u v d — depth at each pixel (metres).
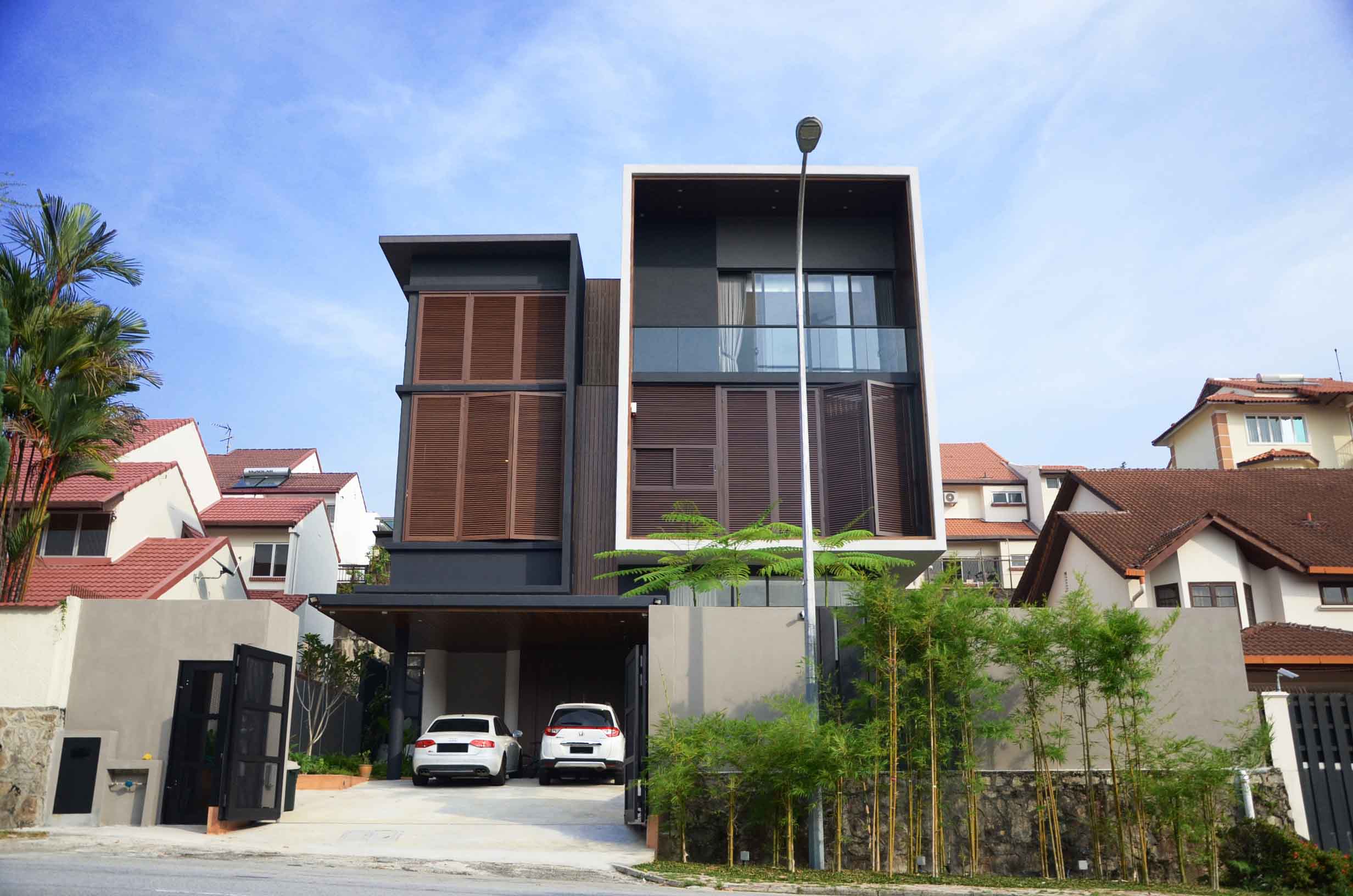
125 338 17.58
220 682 14.23
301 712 21.86
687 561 18.78
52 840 12.07
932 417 21.75
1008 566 44.75
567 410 22.45
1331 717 13.04
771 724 12.11
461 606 19.72
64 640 14.09
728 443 22.27
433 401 22.89
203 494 31.53
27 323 16.45
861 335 22.91
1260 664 18.19
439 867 11.20
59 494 23.23
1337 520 24.66
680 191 23.36
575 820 14.70
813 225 24.36
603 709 19.44
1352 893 11.04
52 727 13.73
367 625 21.78
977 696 12.34
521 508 22.27
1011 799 12.48
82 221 17.44
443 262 23.83
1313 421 37.34
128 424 18.70
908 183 23.11
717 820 12.39
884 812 12.37
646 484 22.06
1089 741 12.67
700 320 23.69
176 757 13.93
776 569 17.89
